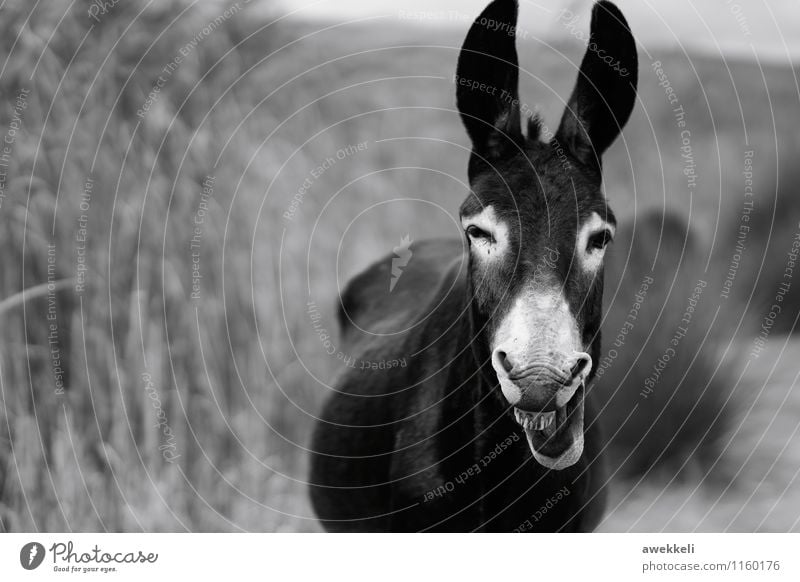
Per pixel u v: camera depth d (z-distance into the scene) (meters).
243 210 5.18
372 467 3.15
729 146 8.80
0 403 4.02
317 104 6.02
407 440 2.88
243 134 5.25
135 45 4.66
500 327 2.22
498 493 2.76
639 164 8.29
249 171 5.27
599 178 2.50
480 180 2.44
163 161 4.74
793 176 8.12
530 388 2.09
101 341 4.32
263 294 5.23
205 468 4.72
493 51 2.63
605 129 2.69
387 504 3.11
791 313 7.38
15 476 4.02
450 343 2.87
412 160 7.31
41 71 4.24
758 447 5.74
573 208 2.31
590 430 2.99
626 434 5.50
